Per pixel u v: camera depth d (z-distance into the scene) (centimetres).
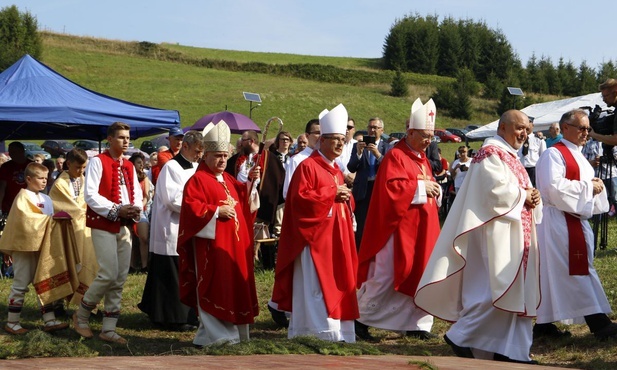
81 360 400
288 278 720
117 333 801
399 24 8681
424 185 757
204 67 7119
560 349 692
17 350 574
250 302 719
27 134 1412
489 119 6272
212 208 696
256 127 2080
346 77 7062
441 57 8656
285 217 727
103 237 735
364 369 368
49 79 1208
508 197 613
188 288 715
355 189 1048
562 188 695
